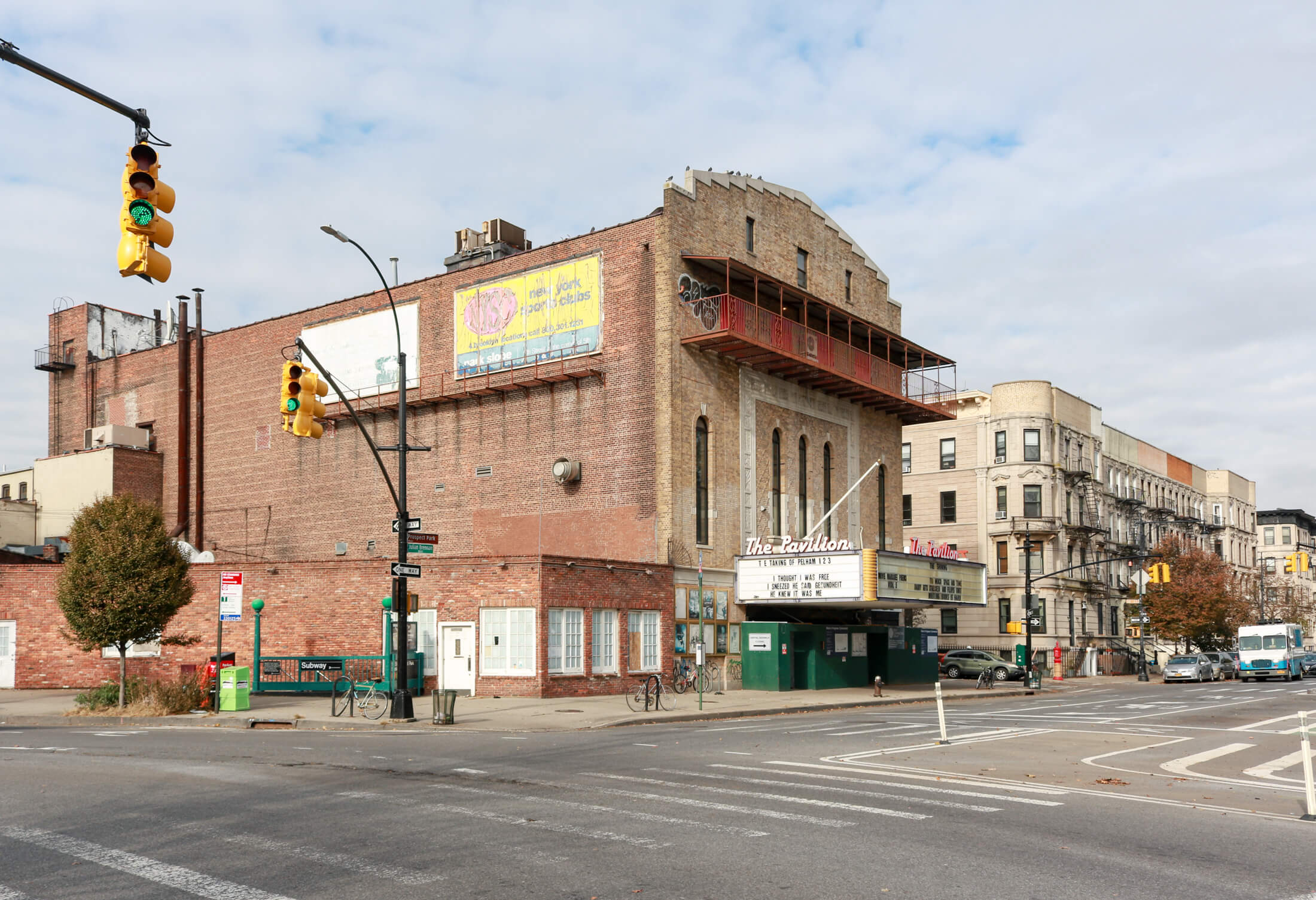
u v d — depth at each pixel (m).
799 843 9.90
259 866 8.94
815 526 43.19
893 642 44.59
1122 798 13.17
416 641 33.28
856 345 49.50
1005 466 67.06
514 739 20.98
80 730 23.56
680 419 37.47
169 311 59.38
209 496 50.28
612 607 34.09
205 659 35.25
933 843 9.92
